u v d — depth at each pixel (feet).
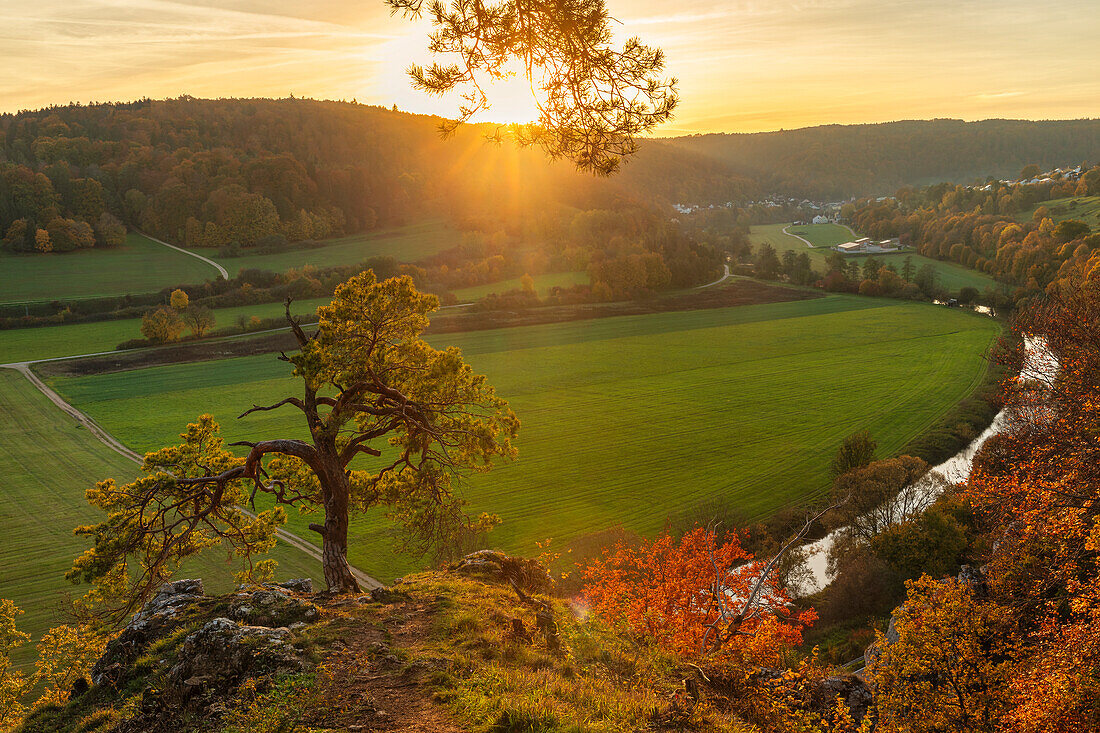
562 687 38.17
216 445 73.61
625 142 36.52
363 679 38.27
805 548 165.48
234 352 376.07
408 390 72.95
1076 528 65.10
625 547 138.31
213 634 42.06
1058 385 94.48
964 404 269.23
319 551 159.53
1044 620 62.75
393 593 54.03
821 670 61.67
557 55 35.27
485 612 49.80
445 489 77.46
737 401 293.84
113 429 263.29
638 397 303.27
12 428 263.70
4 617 97.86
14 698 88.58
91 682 48.16
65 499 198.49
